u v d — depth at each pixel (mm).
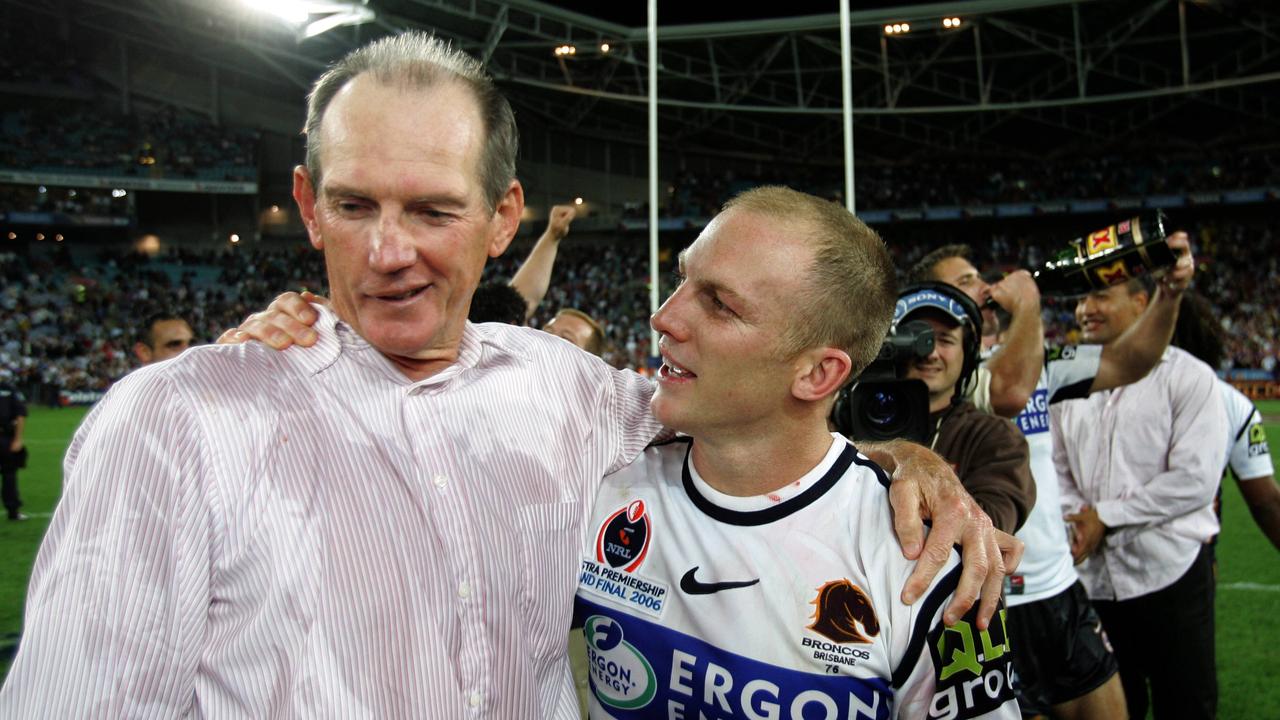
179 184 30203
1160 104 31656
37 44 29391
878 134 35750
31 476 10984
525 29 26078
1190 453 2977
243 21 26391
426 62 1225
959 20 26219
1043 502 2672
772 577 1405
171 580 1092
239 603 1135
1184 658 3018
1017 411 2420
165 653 1085
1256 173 31109
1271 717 3689
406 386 1284
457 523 1240
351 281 1215
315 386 1228
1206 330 3369
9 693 1023
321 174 1215
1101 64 29438
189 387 1154
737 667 1407
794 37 28031
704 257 1390
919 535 1338
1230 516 8406
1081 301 3254
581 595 1569
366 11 19969
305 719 1107
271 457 1158
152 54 30984
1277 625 4965
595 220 35375
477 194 1244
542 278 3869
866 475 1477
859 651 1357
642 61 29672
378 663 1151
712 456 1467
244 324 1299
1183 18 24656
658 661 1484
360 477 1197
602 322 31062
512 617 1282
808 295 1345
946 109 29562
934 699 1326
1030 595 2617
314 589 1136
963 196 34531
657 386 1488
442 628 1205
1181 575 3018
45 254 31094
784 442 1429
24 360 24500
